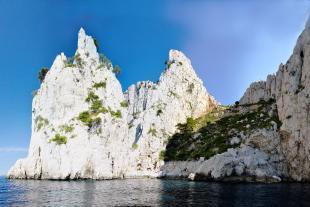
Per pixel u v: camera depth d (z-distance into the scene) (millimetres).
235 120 144625
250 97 164500
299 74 110625
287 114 107375
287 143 105375
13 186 87000
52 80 129250
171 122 168750
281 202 52250
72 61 139375
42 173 115688
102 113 128625
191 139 151250
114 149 129875
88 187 84750
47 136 120438
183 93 185125
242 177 100000
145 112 169125
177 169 136125
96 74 140750
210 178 105938
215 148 126938
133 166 146875
